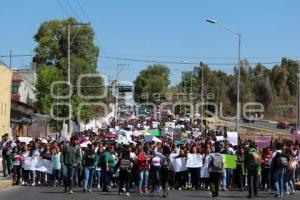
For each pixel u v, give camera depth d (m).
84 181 24.52
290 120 145.25
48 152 27.83
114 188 26.92
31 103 84.50
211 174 22.97
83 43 98.38
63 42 98.94
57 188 26.14
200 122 97.94
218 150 25.77
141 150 25.33
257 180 23.39
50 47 99.12
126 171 23.66
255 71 170.75
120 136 41.72
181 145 29.22
